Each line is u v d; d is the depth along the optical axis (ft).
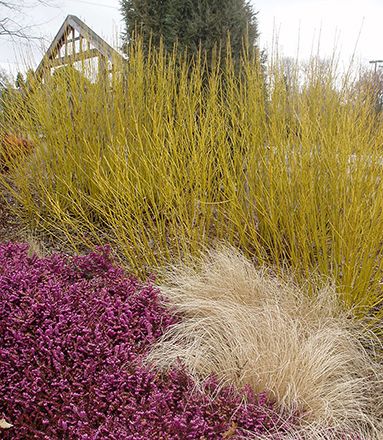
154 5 13.85
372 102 10.14
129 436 5.46
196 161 9.94
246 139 10.84
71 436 5.57
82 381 6.23
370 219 8.54
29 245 11.21
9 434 5.77
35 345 6.65
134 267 10.07
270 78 10.53
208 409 6.26
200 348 7.32
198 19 13.33
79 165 12.60
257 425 6.01
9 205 13.64
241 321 7.75
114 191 10.97
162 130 10.75
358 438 6.18
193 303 8.16
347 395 6.76
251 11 14.16
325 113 10.25
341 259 8.93
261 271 9.47
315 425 6.31
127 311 7.49
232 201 9.92
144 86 13.25
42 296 7.35
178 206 10.27
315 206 9.44
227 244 10.68
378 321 8.85
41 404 5.90
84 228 12.78
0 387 6.10
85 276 9.04
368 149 8.88
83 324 7.06
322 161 9.49
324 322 8.23
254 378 6.84
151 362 6.98
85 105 12.85
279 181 9.61
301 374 6.81
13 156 14.99
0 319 7.11
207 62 13.46
